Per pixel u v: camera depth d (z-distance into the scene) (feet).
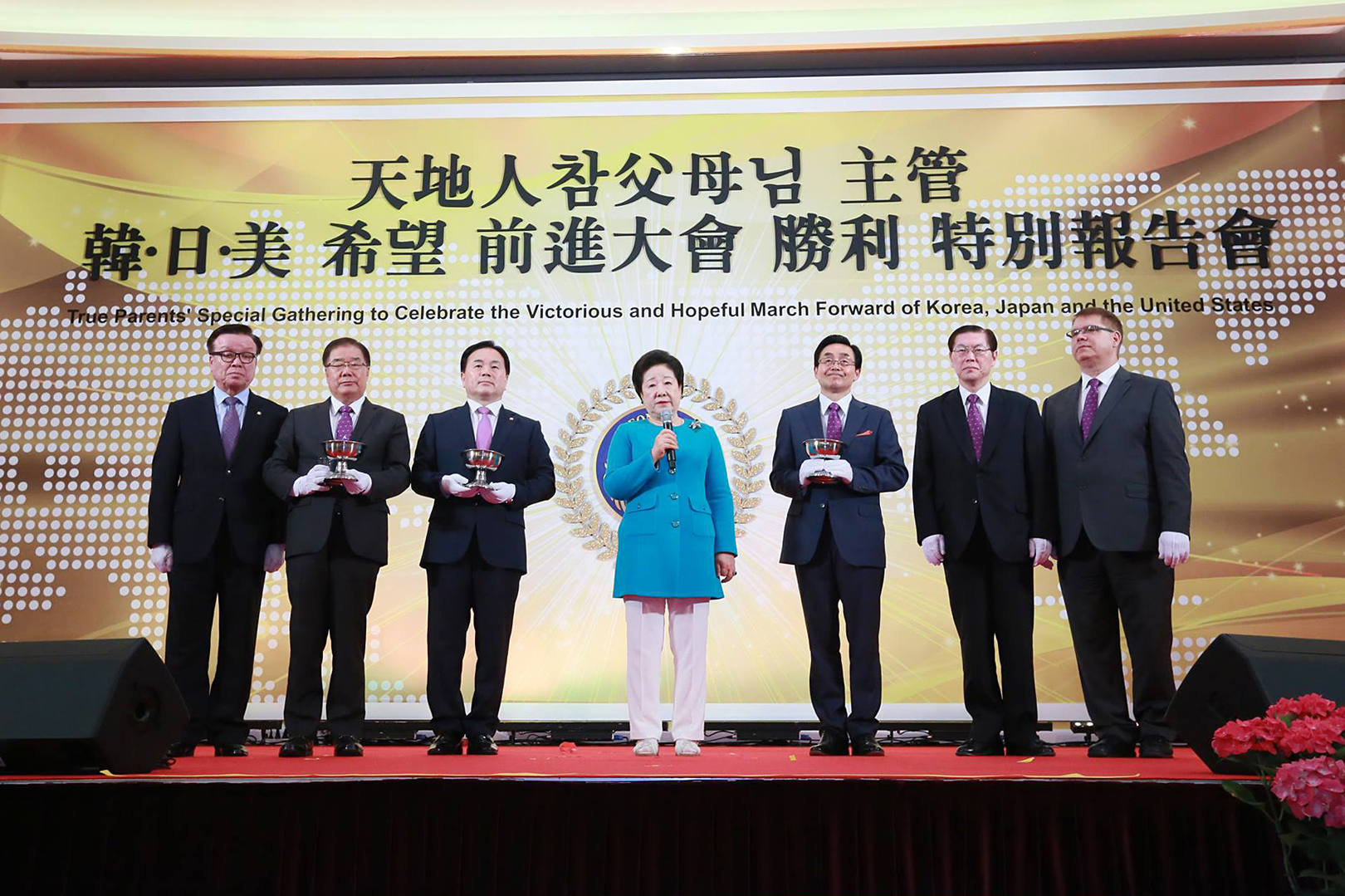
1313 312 16.10
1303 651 8.53
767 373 16.26
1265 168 16.52
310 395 16.25
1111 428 12.28
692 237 16.66
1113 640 12.13
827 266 16.51
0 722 8.49
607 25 17.02
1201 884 8.09
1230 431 15.78
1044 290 16.30
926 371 16.16
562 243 16.67
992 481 12.30
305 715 11.78
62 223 16.66
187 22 17.02
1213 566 15.35
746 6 16.67
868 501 12.21
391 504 15.88
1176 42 16.63
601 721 15.30
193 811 8.14
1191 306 16.16
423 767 10.10
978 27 16.47
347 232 16.71
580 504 15.94
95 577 15.66
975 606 12.21
